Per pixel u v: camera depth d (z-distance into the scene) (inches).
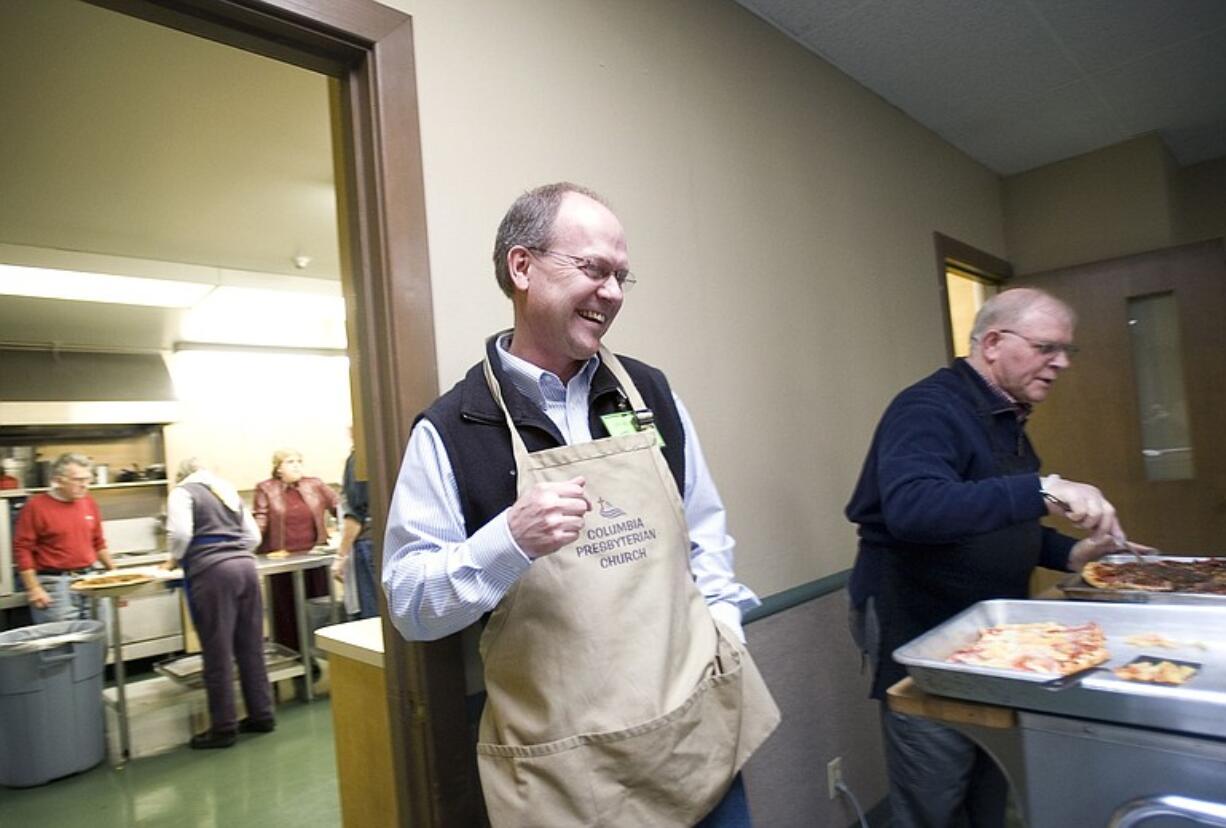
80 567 161.2
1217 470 116.1
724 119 77.7
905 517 49.9
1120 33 95.3
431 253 48.9
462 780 45.9
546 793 34.4
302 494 178.7
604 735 34.3
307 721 138.2
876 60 97.3
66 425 199.3
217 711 126.6
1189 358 118.9
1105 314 127.3
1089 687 34.4
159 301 177.8
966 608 53.3
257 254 160.6
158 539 214.8
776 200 84.2
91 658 121.4
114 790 111.1
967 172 132.3
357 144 48.0
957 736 55.3
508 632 36.0
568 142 59.7
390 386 46.8
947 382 58.0
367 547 143.7
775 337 81.4
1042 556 63.4
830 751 81.2
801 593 79.4
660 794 35.5
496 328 52.4
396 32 48.0
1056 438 132.0
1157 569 58.7
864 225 100.8
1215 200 145.2
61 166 108.4
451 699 45.9
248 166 113.9
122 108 93.2
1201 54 102.0
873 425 97.0
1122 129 126.3
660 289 67.5
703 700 37.5
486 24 54.3
